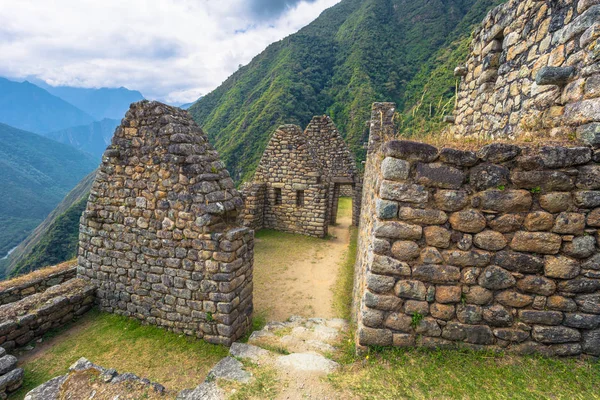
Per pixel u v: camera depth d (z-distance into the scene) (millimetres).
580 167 2662
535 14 3736
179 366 4051
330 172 13594
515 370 2779
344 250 9734
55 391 2885
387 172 2945
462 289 2943
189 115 5152
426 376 2768
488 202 2816
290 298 6328
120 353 4301
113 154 4812
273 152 11562
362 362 3049
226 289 4340
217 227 4480
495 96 4828
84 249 5297
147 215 4711
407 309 3043
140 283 4887
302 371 2957
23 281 5359
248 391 2678
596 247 2686
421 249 2967
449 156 2822
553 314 2826
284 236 11211
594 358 2809
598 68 2646
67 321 4941
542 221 2748
